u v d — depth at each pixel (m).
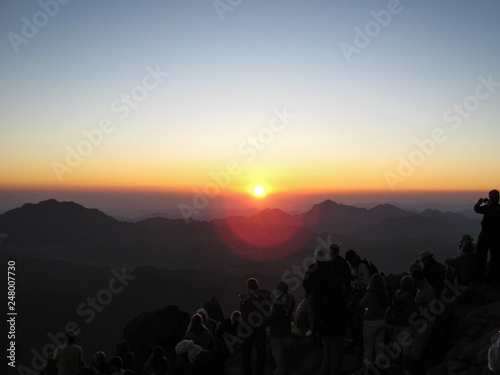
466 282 12.21
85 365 11.13
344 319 9.21
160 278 180.62
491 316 9.30
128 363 11.08
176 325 14.40
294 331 12.47
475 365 8.19
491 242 11.84
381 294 9.45
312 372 10.59
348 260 11.16
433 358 9.44
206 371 7.64
